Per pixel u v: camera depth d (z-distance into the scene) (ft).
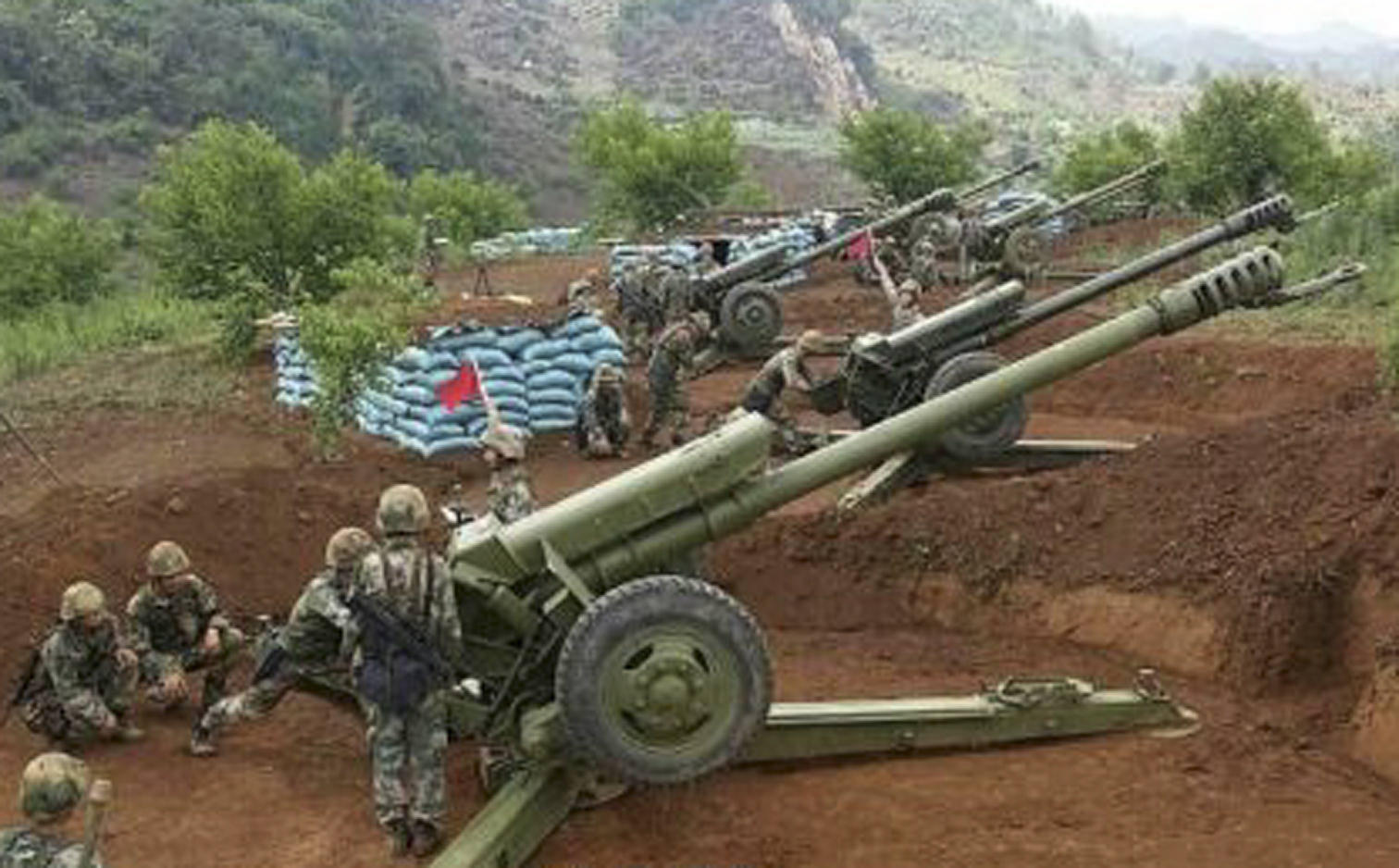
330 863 21.98
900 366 40.42
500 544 22.22
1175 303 27.17
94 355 72.43
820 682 29.17
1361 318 55.11
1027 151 386.73
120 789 24.67
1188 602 29.45
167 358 68.28
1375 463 29.58
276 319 58.65
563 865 21.65
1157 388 52.60
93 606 25.82
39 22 244.83
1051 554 32.37
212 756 26.02
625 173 129.80
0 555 31.89
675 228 125.29
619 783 22.76
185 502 35.17
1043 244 88.94
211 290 73.56
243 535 35.19
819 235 90.58
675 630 21.26
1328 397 47.14
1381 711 24.58
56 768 16.58
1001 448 39.22
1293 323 55.36
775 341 62.69
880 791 23.53
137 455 49.93
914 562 33.81
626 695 21.07
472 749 25.90
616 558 22.62
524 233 135.74
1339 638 27.55
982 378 26.73
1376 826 21.95
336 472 44.27
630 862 21.66
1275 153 96.99
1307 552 28.40
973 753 24.90
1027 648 30.81
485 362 46.42
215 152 72.95
